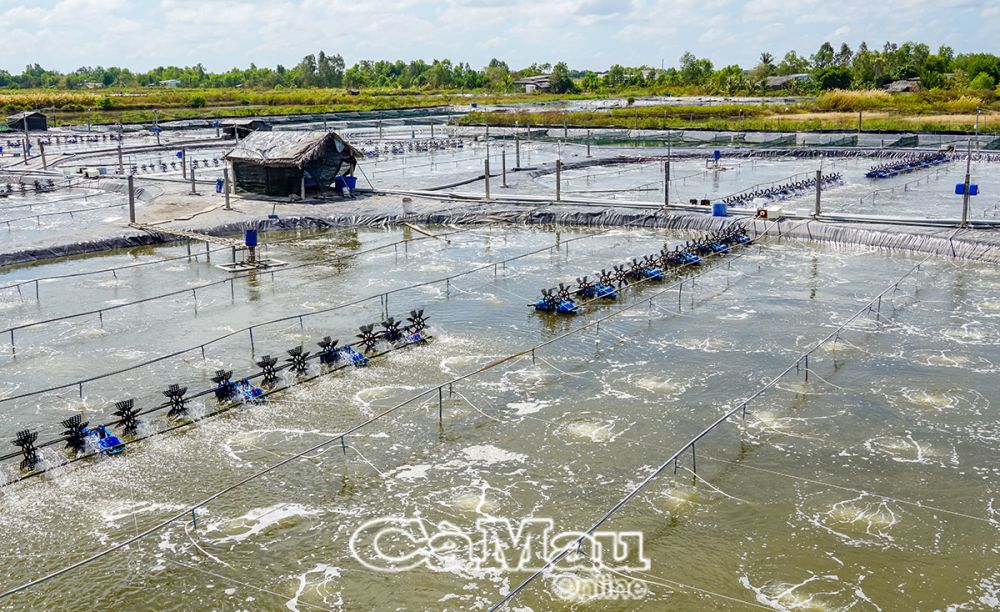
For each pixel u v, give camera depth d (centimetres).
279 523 1702
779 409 2197
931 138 8981
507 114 12662
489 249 4206
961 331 2761
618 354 2619
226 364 2547
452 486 1838
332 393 2314
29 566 1561
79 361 2583
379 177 6788
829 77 16600
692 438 2045
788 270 3650
